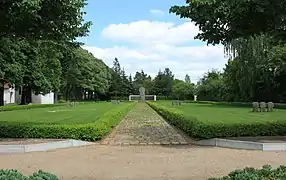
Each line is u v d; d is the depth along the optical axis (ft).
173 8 43.06
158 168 30.45
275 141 42.42
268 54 141.79
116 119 73.46
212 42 44.96
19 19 43.16
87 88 259.60
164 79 355.77
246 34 44.55
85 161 34.06
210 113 98.43
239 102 162.40
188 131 52.75
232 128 46.70
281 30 44.80
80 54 241.76
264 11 39.45
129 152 39.22
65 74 233.14
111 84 323.98
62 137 45.85
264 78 145.38
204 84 254.06
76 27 47.70
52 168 30.91
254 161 33.68
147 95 327.26
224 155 37.04
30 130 46.01
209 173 28.37
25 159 35.27
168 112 82.43
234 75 158.10
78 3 43.80
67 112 111.96
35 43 60.95
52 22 45.83
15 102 216.13
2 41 63.93
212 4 39.78
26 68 144.87
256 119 75.20
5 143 41.55
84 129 46.03
